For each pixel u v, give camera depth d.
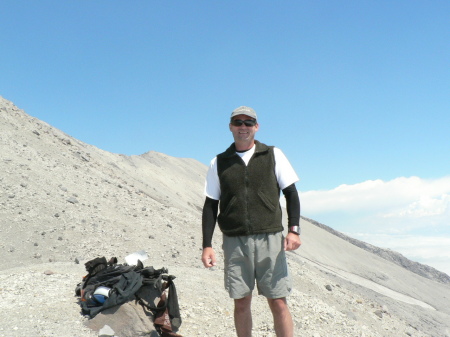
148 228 15.25
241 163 3.54
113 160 44.41
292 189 3.58
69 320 4.52
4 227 12.45
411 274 58.34
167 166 64.69
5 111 23.45
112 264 5.22
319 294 12.76
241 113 3.51
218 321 5.60
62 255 11.87
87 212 14.84
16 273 6.50
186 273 8.05
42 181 16.17
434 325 25.72
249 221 3.50
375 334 7.80
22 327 4.23
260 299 7.43
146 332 4.47
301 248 52.78
